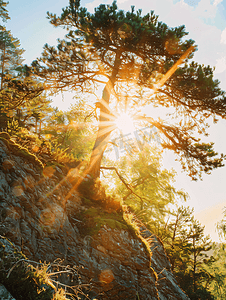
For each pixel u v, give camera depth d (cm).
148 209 2423
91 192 859
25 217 481
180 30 1158
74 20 1257
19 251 409
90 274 584
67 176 817
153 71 1144
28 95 1332
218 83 1115
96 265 613
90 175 1029
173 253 2331
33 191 550
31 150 686
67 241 592
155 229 2352
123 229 762
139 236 831
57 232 570
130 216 917
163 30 1102
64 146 2105
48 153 798
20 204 481
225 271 3203
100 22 1083
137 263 714
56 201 635
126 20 1071
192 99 1217
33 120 2088
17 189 487
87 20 1191
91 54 1270
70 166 923
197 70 1097
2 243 376
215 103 1152
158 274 1047
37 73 1254
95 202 849
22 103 1391
